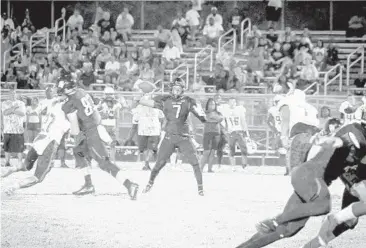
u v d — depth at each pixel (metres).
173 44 48.59
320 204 11.21
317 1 53.53
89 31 49.66
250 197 21.94
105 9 55.22
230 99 33.50
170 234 15.12
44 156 20.88
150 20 54.91
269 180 28.22
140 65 45.97
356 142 11.42
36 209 18.69
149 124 32.47
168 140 22.09
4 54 49.16
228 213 18.28
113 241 14.27
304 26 53.84
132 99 37.44
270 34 49.09
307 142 17.70
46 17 55.91
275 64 46.28
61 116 20.94
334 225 11.42
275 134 34.44
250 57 45.16
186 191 23.45
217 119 31.36
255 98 36.66
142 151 32.81
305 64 44.16
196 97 36.81
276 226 11.38
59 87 20.41
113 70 45.25
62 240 14.32
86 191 21.95
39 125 37.00
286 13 53.81
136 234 15.09
